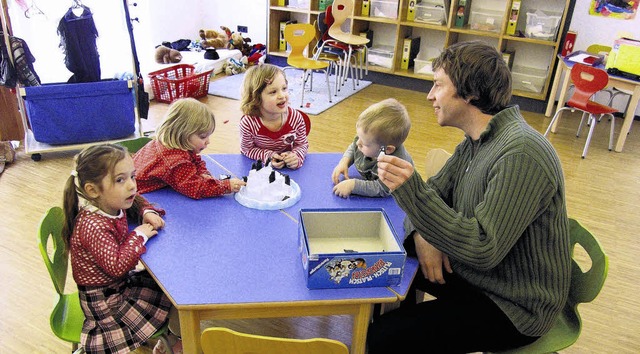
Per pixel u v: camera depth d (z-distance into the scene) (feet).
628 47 12.84
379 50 18.98
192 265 4.57
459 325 4.71
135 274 5.42
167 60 17.12
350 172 6.68
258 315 4.35
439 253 5.01
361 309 4.45
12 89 11.24
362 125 5.86
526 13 16.80
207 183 5.73
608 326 7.28
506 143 4.37
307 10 19.02
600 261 4.77
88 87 11.07
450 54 4.59
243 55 20.16
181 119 5.75
